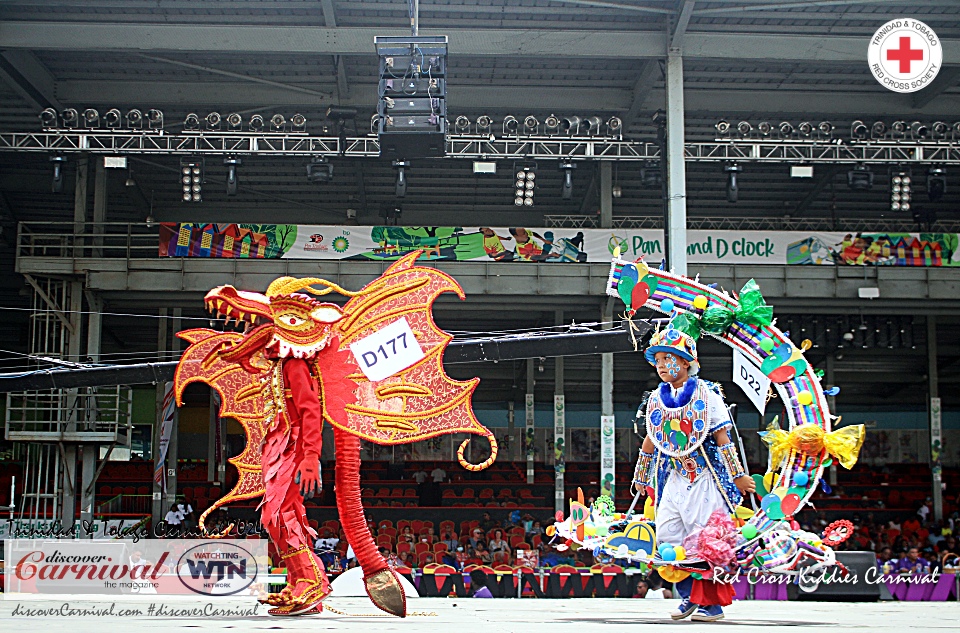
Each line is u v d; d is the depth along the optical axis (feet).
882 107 83.87
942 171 80.79
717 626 18.01
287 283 20.56
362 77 80.84
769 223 100.68
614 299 81.05
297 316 20.49
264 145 80.23
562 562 84.69
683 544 19.19
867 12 70.95
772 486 19.52
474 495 112.06
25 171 90.27
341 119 78.23
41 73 78.33
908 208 84.48
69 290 80.23
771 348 20.08
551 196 97.71
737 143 79.00
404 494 111.65
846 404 124.77
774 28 72.54
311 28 70.79
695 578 19.58
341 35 70.95
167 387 90.02
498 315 104.94
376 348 21.68
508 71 80.43
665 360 19.54
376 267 80.12
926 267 81.15
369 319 21.81
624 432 123.34
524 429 121.80
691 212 99.91
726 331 20.35
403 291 22.11
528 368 110.52
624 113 84.12
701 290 20.51
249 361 21.38
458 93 82.69
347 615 21.84
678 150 70.69
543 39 71.51
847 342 97.09
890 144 79.15
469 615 23.45
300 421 20.59
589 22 72.13
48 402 77.97
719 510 19.20
